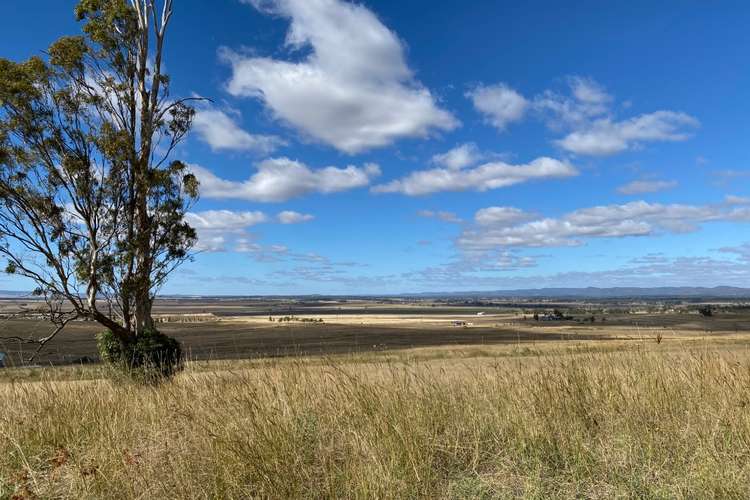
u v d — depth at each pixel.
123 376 9.58
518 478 4.05
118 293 14.13
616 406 5.45
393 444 4.36
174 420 5.29
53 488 4.13
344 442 4.66
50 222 13.78
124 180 14.70
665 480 3.84
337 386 5.94
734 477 3.70
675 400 5.58
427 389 6.00
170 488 3.83
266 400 5.60
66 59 14.30
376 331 86.00
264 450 4.23
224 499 3.76
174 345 13.62
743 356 7.46
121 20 15.33
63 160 13.81
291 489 3.83
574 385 6.03
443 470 4.32
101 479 4.01
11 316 13.41
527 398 5.61
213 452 4.18
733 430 4.52
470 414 5.27
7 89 13.36
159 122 15.62
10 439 4.90
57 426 5.64
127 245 14.00
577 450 4.33
